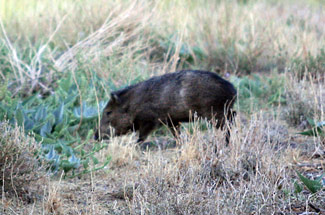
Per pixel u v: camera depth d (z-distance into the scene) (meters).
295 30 27.94
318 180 11.56
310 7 38.09
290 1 41.25
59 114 17.17
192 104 15.99
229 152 13.65
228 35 26.73
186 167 12.72
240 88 22.02
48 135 15.91
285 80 20.70
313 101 18.12
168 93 16.28
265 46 26.58
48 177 12.02
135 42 24.25
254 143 13.58
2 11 29.08
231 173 12.73
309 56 23.33
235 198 10.33
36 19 27.94
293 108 18.38
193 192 10.81
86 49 22.47
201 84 15.84
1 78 20.64
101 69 21.05
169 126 17.09
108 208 11.16
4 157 11.34
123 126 17.09
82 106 18.16
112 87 20.19
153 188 10.86
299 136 16.81
